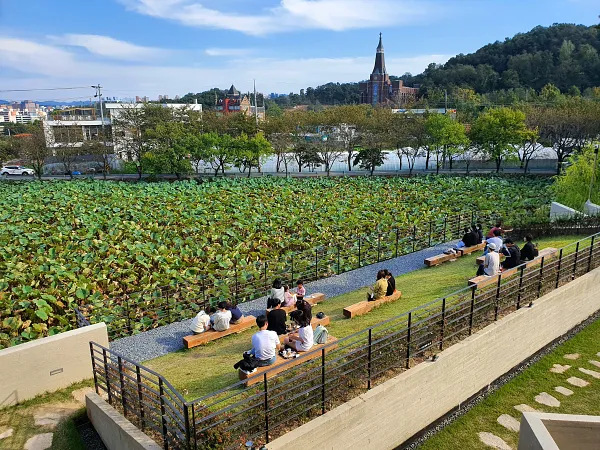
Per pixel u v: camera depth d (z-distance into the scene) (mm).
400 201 32281
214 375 9445
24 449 8234
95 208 30000
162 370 10109
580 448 6766
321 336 9820
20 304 13688
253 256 19703
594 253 14289
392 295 13094
